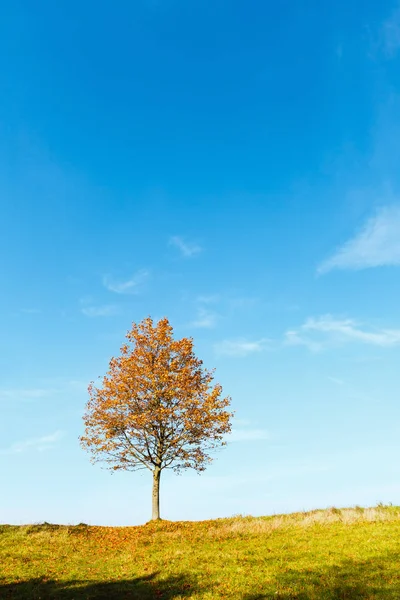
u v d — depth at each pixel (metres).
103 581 17.94
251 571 17.30
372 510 26.30
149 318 34.53
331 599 13.91
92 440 32.34
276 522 26.34
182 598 15.24
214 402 31.91
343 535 21.59
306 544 20.61
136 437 32.25
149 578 17.86
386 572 15.82
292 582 15.60
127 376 32.16
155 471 32.28
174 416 31.69
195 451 32.41
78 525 31.17
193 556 20.39
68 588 17.14
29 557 21.84
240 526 26.64
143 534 27.11
